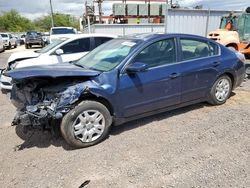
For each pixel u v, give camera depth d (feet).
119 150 11.48
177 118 14.89
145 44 13.19
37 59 23.38
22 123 11.30
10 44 85.46
